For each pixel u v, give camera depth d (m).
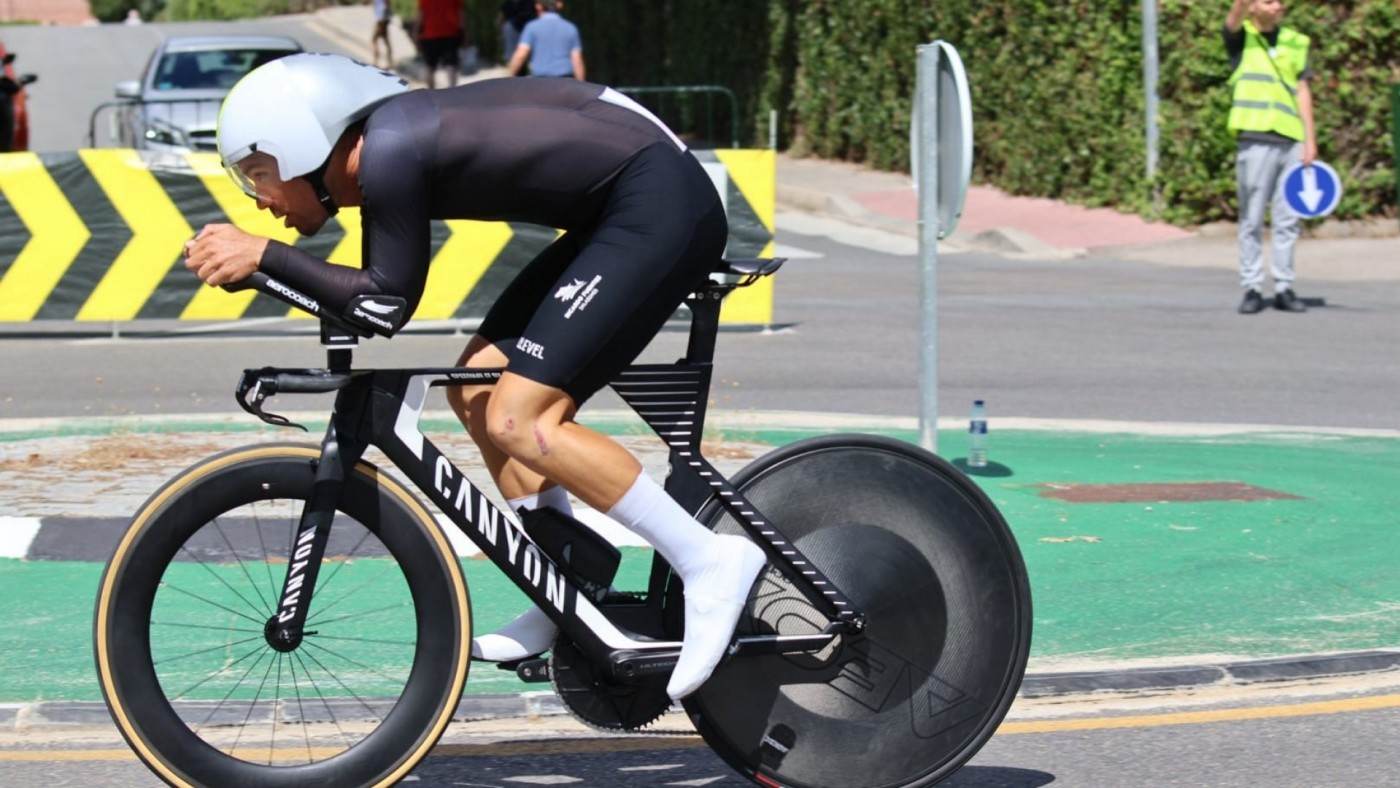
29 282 18.38
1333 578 10.38
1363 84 27.94
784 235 31.17
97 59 63.50
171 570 8.20
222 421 14.95
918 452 6.64
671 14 45.66
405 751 6.38
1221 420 15.57
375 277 5.86
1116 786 7.18
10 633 9.13
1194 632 9.32
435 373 6.26
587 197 6.03
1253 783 7.20
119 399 16.20
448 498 6.24
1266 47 21.39
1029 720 8.05
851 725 6.59
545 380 6.02
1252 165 21.53
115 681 6.16
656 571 6.50
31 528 11.02
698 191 6.11
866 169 37.97
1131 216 30.28
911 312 22.08
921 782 6.62
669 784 7.16
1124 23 30.12
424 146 5.80
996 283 24.95
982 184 34.75
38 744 7.64
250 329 20.33
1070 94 31.33
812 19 39.44
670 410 6.39
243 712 7.54
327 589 8.88
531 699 8.15
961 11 33.91
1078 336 20.14
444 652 6.39
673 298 6.11
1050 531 11.47
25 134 34.47
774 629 6.53
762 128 41.91
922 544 6.64
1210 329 20.69
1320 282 24.72
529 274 6.53
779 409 15.69
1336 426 15.34
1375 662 8.73
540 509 6.49
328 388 6.06
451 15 46.75
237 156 5.93
